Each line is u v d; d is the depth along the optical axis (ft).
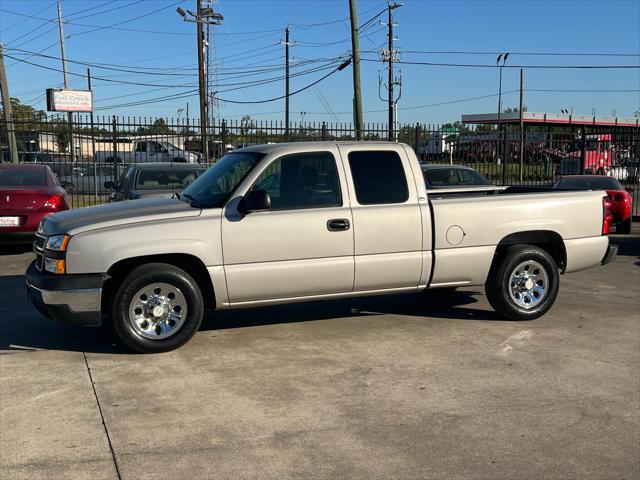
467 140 66.85
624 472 12.49
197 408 15.47
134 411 15.29
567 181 51.34
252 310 25.04
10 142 66.59
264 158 20.22
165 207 20.18
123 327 19.03
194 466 12.66
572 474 12.39
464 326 22.79
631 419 14.94
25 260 36.35
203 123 83.87
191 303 19.53
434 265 21.79
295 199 20.36
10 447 13.46
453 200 22.03
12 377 17.52
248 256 19.72
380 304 26.08
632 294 28.32
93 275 18.54
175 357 19.24
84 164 67.00
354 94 79.56
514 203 22.71
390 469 12.55
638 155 63.62
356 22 78.79
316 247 20.34
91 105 98.89
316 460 12.91
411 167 21.72
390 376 17.67
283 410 15.35
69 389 16.66
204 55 108.06
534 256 23.22
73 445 13.55
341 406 15.61
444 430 14.30
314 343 20.68
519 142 73.77
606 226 24.14
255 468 12.58
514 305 23.18
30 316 23.99
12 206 34.30
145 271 19.07
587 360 19.11
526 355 19.54
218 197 20.20
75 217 19.85
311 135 63.26
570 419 14.92
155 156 74.54
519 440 13.83
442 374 17.85
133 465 12.69
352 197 20.85
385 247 21.12
